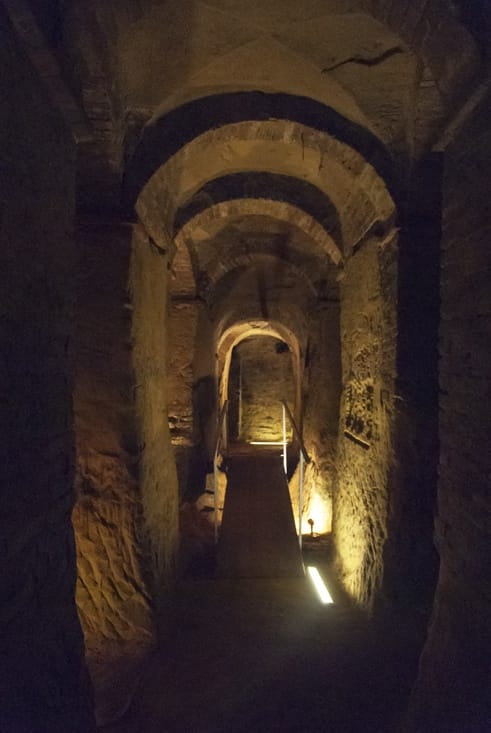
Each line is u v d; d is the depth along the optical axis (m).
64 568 2.20
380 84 3.43
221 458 9.45
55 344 2.14
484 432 2.06
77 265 3.49
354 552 5.03
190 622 3.89
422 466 3.76
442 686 2.27
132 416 3.54
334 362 7.34
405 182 3.70
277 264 8.00
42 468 1.98
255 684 3.11
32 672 1.81
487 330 2.04
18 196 1.75
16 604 1.71
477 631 2.09
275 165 5.19
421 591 3.63
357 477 5.02
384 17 2.44
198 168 4.85
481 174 2.11
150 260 4.11
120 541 3.55
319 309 7.40
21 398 1.78
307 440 8.27
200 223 5.62
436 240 3.71
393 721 2.68
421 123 3.46
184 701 2.97
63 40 1.99
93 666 3.37
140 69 3.25
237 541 5.57
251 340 12.85
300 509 5.92
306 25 3.08
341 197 5.15
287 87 3.67
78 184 3.48
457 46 2.10
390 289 3.94
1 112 1.62
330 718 2.78
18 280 1.76
